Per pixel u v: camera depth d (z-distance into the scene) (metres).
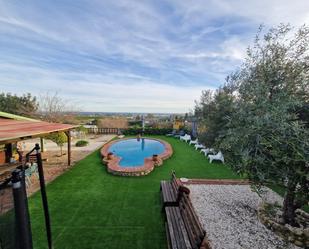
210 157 12.71
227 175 10.18
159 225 5.57
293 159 4.04
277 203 6.65
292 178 4.36
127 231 5.27
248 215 6.14
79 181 9.10
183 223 4.62
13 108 22.77
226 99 9.87
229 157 5.48
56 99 37.28
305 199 4.52
